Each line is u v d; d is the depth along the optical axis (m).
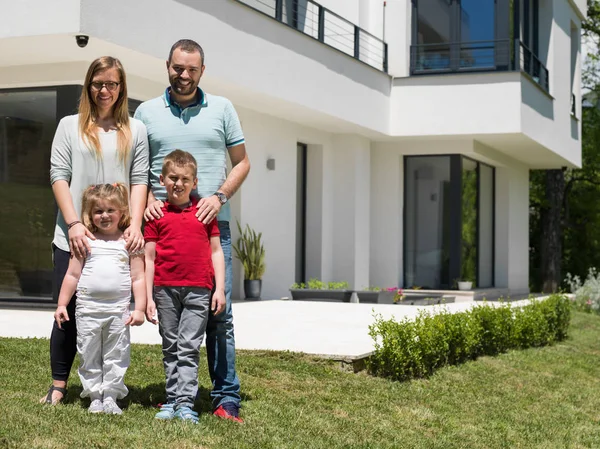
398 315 10.78
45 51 9.82
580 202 30.73
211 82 11.59
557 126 19.61
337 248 16.61
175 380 4.95
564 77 20.44
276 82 12.70
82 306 4.74
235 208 13.80
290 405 5.86
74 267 4.78
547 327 11.91
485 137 16.89
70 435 4.29
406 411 6.39
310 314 10.74
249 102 13.23
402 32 16.94
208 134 5.01
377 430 5.62
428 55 16.97
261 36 12.27
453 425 6.27
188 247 4.83
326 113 14.27
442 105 16.58
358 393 6.61
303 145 16.38
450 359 8.83
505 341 10.45
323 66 14.13
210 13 11.05
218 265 4.95
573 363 10.45
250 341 7.84
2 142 10.89
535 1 19.36
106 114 4.95
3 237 10.86
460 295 17.00
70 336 4.99
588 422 7.32
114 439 4.31
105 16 9.27
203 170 5.02
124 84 4.93
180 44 4.93
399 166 17.77
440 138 17.14
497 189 20.62
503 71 16.19
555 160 21.20
